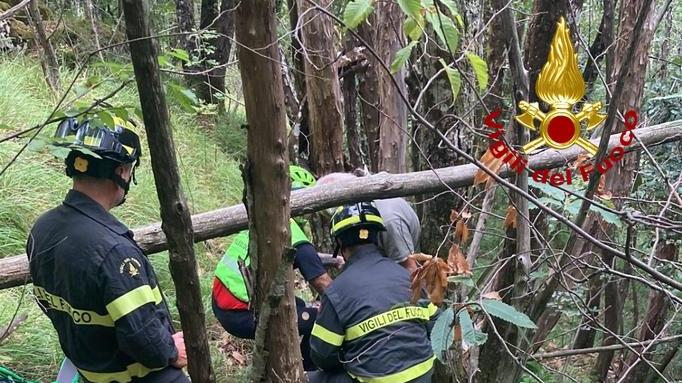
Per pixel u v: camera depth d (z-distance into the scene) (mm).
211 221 2676
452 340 1463
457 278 1516
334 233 2492
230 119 8555
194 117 7855
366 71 3309
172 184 1180
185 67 6988
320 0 2895
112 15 8633
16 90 5895
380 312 2320
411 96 2990
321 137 3295
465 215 1772
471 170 2459
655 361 3664
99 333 1960
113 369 2035
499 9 1338
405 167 3207
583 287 2965
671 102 3406
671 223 1357
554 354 2990
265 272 1321
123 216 4902
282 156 1252
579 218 1346
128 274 1913
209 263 4867
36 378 3111
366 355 2312
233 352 3910
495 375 1867
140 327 1912
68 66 7844
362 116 3803
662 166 3088
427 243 2732
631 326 4191
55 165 5043
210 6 8852
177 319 4008
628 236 1261
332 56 3082
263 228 1293
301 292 4352
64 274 1901
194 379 1387
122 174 2010
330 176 2752
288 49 3445
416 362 2295
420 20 1337
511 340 1807
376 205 2551
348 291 2369
